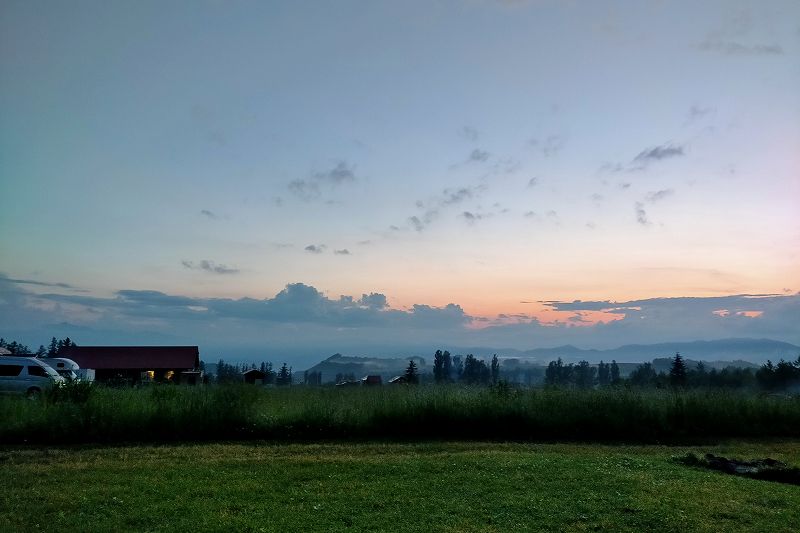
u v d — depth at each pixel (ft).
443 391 60.70
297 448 45.70
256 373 123.65
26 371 76.38
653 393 65.10
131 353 138.31
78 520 26.35
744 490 31.78
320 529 25.46
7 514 26.99
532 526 26.13
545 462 38.27
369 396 60.13
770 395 69.56
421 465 37.19
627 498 29.81
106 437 47.91
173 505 28.50
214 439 49.37
